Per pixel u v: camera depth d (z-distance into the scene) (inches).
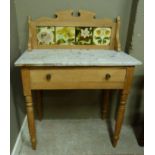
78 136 52.3
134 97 54.2
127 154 46.4
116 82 39.4
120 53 44.6
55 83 38.1
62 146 48.2
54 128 55.5
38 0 45.0
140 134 49.6
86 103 58.0
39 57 38.4
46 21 45.3
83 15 45.7
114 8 47.1
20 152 45.7
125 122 57.9
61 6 45.9
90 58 38.6
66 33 47.0
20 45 49.3
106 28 47.3
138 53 48.4
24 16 46.3
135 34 46.3
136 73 51.0
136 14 44.3
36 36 46.5
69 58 38.1
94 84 39.1
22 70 36.1
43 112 58.7
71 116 59.9
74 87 39.0
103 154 46.1
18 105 48.4
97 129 55.6
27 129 54.2
